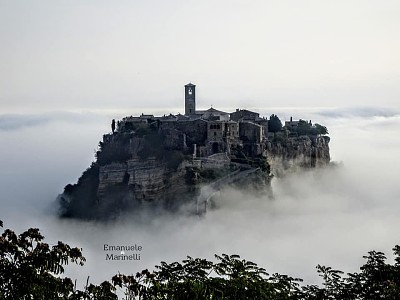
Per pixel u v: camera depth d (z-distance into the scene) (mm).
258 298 80625
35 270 53594
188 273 80625
